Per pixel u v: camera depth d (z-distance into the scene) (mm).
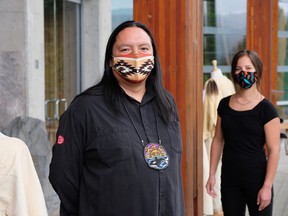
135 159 2715
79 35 8586
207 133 6727
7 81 6496
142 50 2822
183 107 4820
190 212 4906
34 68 6801
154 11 4891
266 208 4348
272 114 4293
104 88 2818
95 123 2744
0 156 2523
